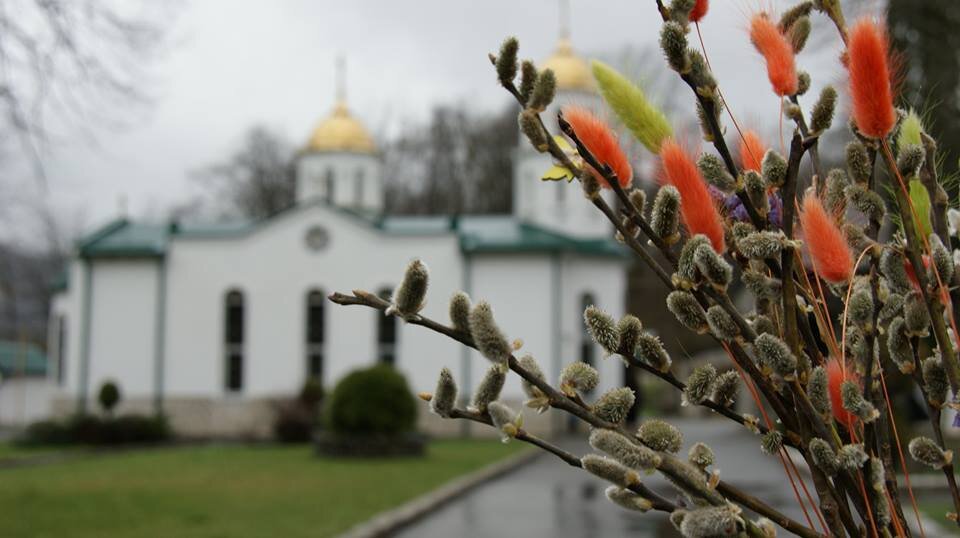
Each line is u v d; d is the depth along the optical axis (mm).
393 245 32531
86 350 32656
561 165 1472
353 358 32219
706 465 1398
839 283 1309
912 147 1400
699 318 1344
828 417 1294
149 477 17906
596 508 14594
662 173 1424
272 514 12531
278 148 60188
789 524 1361
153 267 32906
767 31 1389
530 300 31703
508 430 1310
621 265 33250
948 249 1447
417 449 23234
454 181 60750
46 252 52281
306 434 29547
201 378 32438
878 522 1325
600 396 1354
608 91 1383
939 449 1374
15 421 44875
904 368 1452
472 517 13500
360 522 11828
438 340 31734
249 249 32906
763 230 1395
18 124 11391
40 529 10898
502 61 1385
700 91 1368
